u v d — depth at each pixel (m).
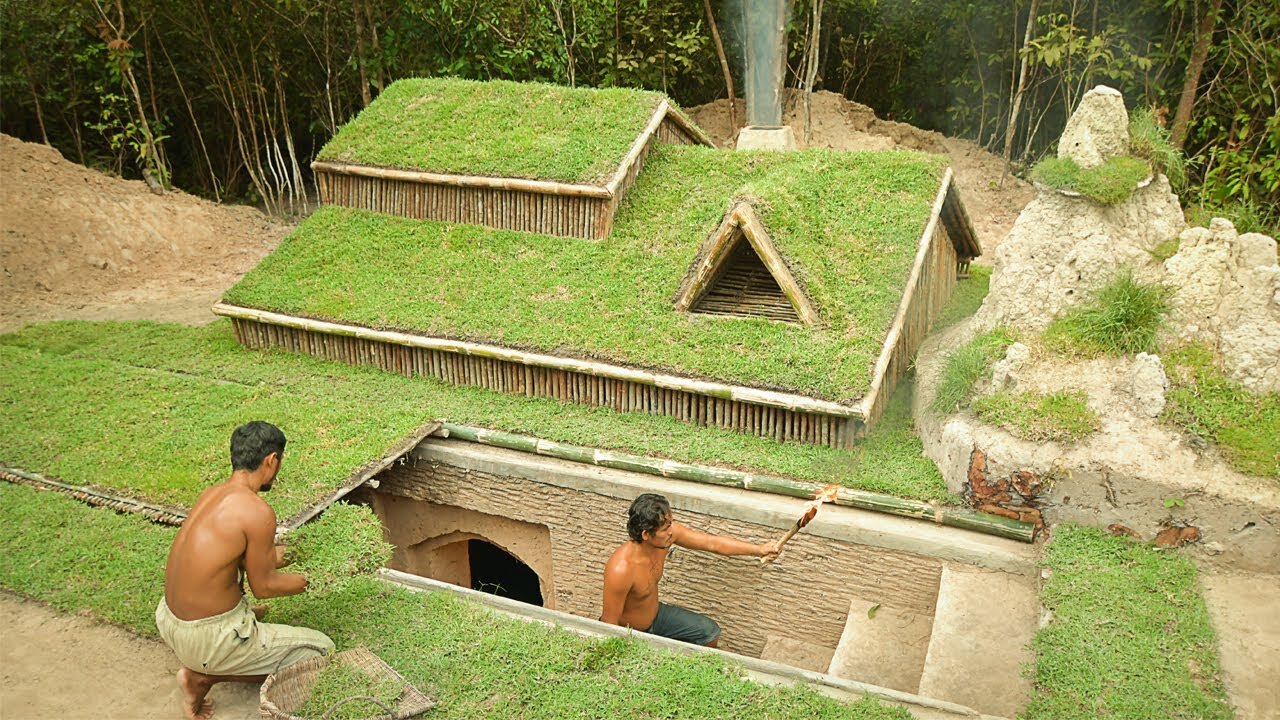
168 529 6.14
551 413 7.77
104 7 14.02
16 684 4.95
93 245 13.04
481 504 7.65
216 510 4.38
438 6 14.06
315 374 8.75
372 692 4.54
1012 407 6.15
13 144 13.41
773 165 8.93
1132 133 6.76
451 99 10.33
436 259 9.06
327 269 9.31
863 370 6.84
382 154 9.71
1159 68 12.51
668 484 6.87
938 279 8.95
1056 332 6.50
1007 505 6.05
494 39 14.37
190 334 10.08
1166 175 6.88
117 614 5.39
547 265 8.62
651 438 7.27
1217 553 5.56
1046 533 5.98
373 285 8.98
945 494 6.36
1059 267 6.59
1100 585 5.38
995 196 14.03
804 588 6.72
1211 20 10.56
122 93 15.79
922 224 7.93
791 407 6.84
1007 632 5.46
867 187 8.36
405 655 4.98
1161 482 5.59
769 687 4.74
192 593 4.33
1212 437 5.69
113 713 4.76
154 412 7.77
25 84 14.84
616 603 5.82
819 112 15.30
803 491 6.56
